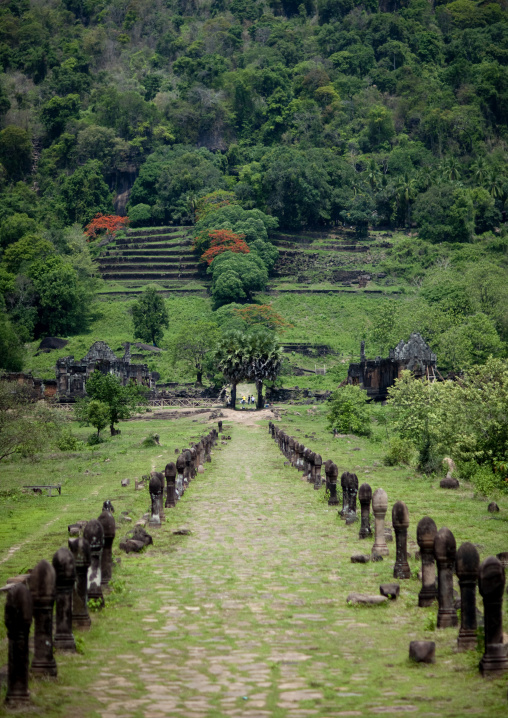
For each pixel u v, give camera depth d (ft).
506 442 132.87
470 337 378.53
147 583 63.52
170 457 194.08
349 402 259.80
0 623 53.31
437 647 47.26
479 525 88.43
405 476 140.77
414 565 68.54
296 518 96.43
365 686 41.16
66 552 47.32
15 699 38.47
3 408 197.06
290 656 46.03
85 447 232.32
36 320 607.78
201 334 472.03
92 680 42.22
